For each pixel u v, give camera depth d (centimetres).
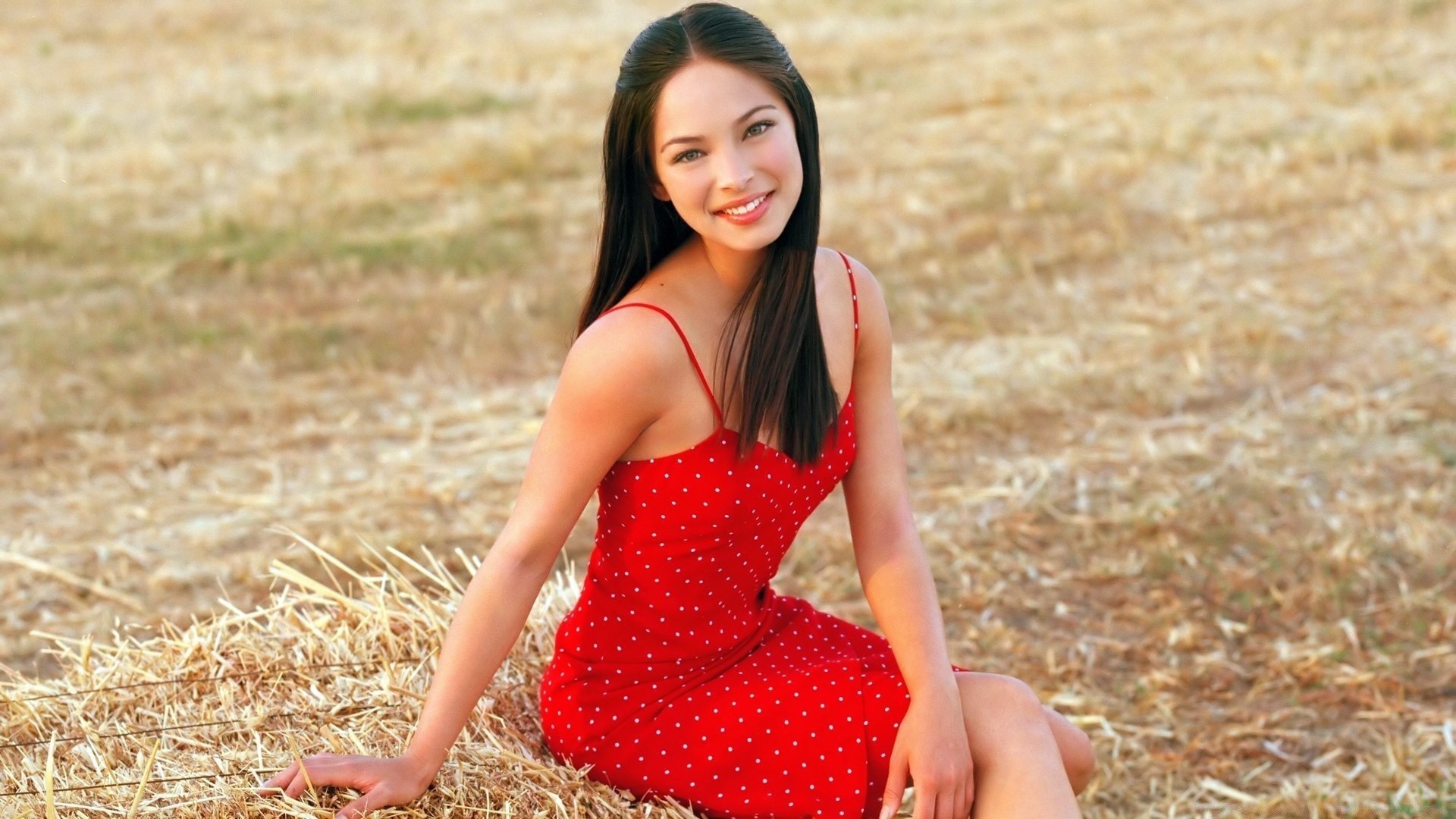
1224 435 699
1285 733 486
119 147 1272
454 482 676
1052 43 1520
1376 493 637
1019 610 570
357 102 1409
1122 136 1190
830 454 336
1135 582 584
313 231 1069
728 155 300
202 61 1581
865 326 346
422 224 1085
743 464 316
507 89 1452
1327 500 634
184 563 604
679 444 316
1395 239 931
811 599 580
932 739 317
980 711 327
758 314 314
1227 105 1244
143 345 860
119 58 1595
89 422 750
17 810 318
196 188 1173
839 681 331
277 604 405
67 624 556
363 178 1195
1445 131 1122
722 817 339
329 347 856
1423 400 715
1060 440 708
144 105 1408
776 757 332
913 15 1697
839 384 338
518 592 318
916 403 741
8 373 814
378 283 970
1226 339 808
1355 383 741
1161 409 735
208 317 908
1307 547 597
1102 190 1072
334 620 401
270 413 767
